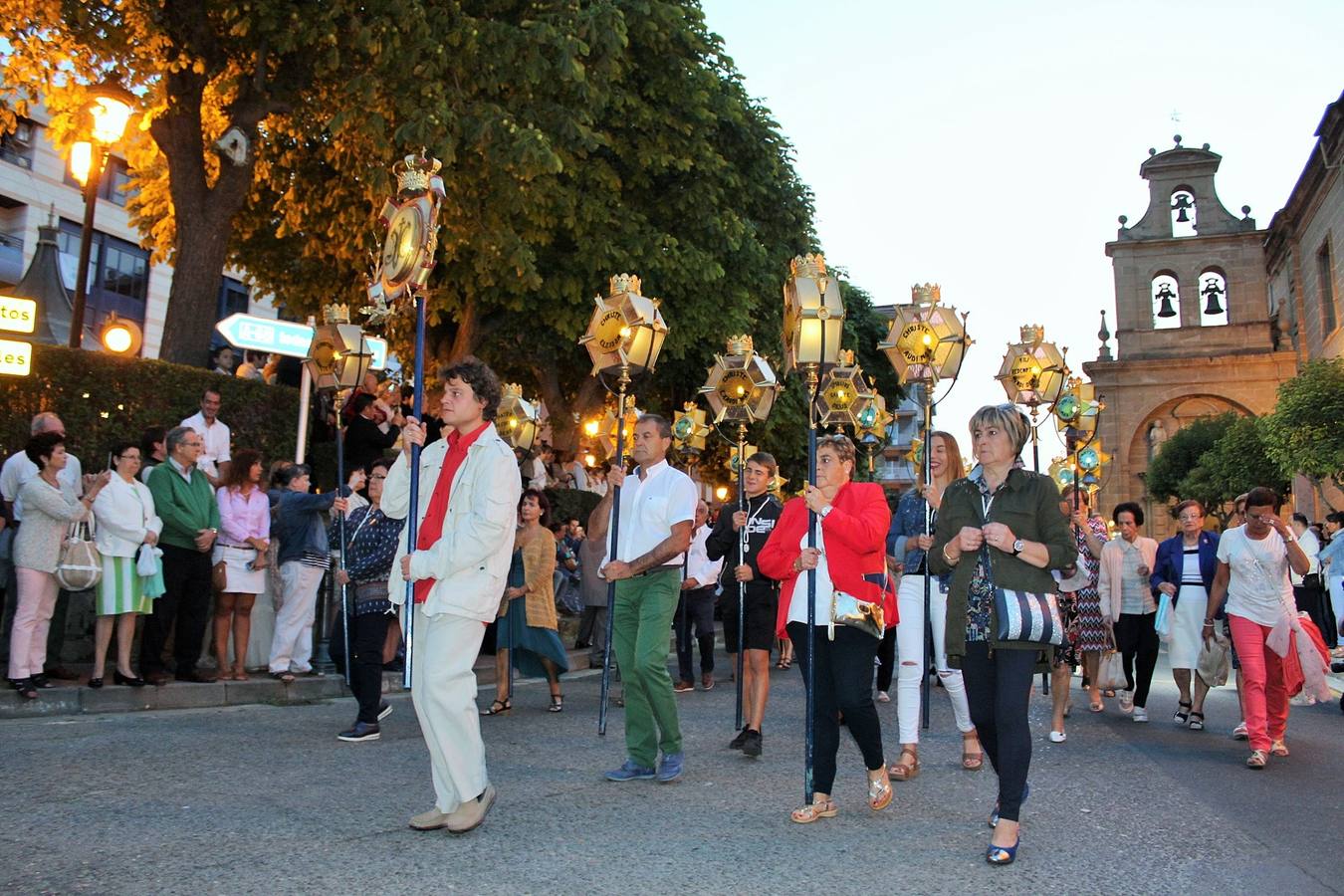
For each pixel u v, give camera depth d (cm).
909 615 658
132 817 469
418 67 1402
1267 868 443
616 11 1577
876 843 466
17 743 639
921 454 950
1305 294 4059
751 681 707
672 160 1909
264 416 1229
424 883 387
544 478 1555
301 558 934
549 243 1806
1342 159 3288
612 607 634
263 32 1413
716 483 2838
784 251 2358
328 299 2036
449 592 460
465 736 464
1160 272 5103
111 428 1035
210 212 1462
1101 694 1014
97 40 1405
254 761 613
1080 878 419
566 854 432
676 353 1981
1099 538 956
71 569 771
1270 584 736
